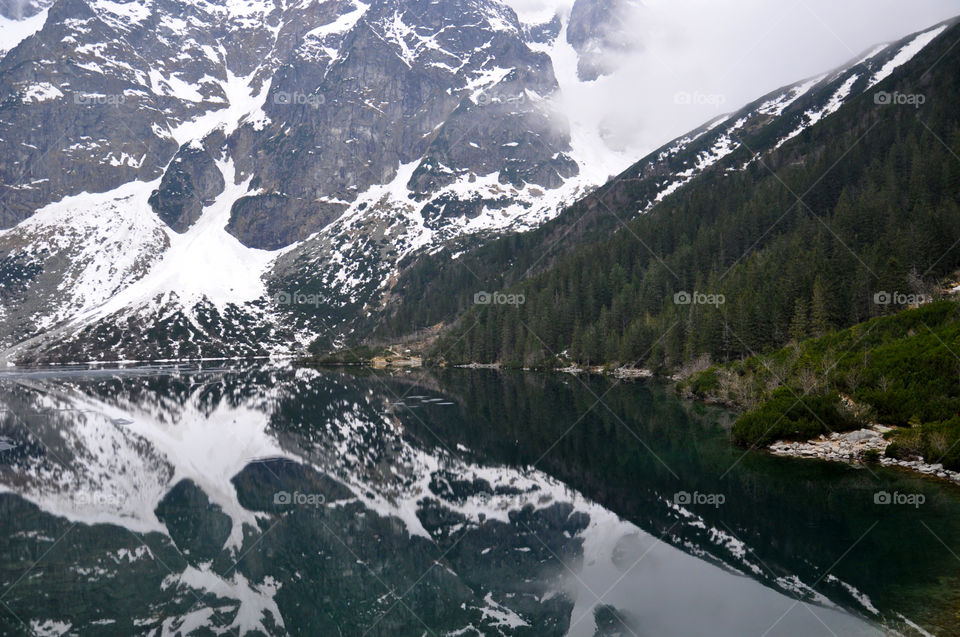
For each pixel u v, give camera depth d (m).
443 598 25.20
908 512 31.02
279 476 45.47
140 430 66.50
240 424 69.38
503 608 24.12
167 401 93.12
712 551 28.12
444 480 43.53
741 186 181.00
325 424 68.94
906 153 135.12
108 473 47.12
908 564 24.86
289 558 29.81
